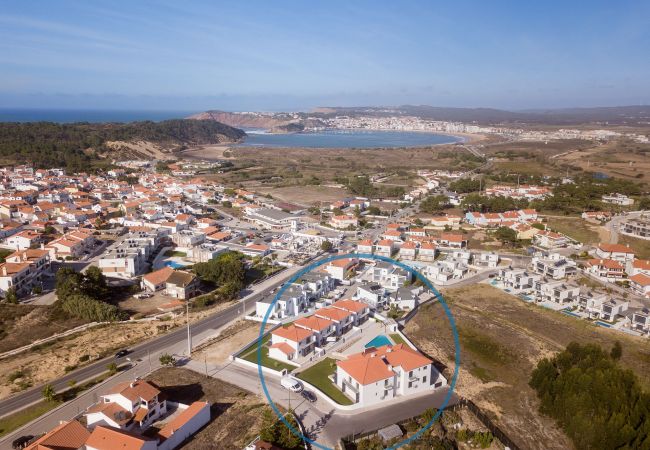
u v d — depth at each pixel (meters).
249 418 77.56
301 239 198.75
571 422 77.94
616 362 97.25
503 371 98.62
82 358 98.50
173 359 97.94
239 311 125.94
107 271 152.38
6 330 112.88
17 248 174.25
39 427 75.62
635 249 179.00
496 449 74.38
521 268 163.25
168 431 70.69
